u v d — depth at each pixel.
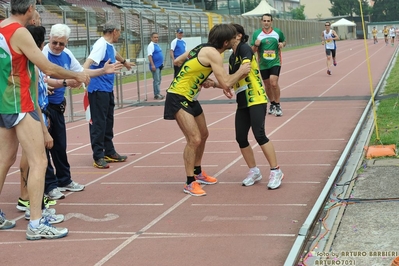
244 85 7.82
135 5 47.06
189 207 7.25
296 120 13.64
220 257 5.50
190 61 7.63
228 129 12.91
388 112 13.35
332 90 19.75
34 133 6.27
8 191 8.50
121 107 17.94
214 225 6.48
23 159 7.22
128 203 7.57
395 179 7.86
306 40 81.75
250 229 6.29
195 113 7.96
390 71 25.86
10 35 6.05
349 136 11.32
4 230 6.68
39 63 6.13
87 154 11.07
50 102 7.95
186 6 58.97
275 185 7.86
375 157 9.21
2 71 6.14
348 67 30.59
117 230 6.48
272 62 14.02
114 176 9.15
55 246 6.04
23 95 6.19
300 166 9.11
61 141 8.11
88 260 5.57
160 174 9.12
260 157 9.88
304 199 7.35
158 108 17.56
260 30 14.02
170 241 6.03
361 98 16.91
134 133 13.20
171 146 11.39
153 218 6.87
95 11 27.22
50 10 24.14
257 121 7.80
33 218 6.32
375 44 63.88
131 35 30.67
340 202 7.05
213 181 8.34
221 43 7.59
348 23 86.19
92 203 7.64
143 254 5.67
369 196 7.21
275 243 5.83
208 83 7.98
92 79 9.59
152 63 19.80
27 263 5.57
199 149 8.20
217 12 66.69
